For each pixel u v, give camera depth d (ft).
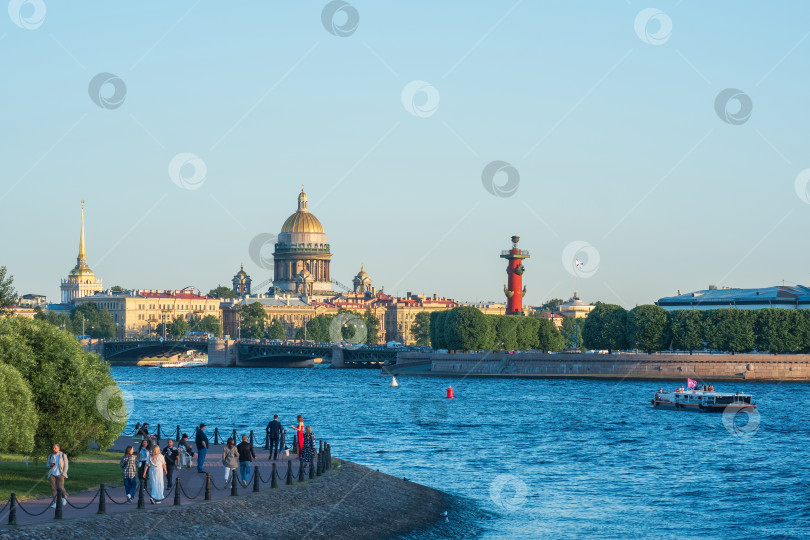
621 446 417.28
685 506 287.69
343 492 241.35
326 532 215.31
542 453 393.29
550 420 524.52
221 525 200.03
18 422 228.22
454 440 435.94
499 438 444.14
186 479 238.48
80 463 263.29
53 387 248.52
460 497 289.53
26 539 171.12
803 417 541.34
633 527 260.83
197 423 500.74
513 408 592.19
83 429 255.91
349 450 400.26
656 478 334.24
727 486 319.68
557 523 263.49
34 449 250.16
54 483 199.52
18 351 247.91
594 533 254.06
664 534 254.27
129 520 189.47
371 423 508.12
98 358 270.46
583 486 317.83
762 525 265.13
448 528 245.86
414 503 257.75
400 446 413.18
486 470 348.38
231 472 225.35
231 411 581.12
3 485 223.92
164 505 202.59
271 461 275.80
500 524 260.21
